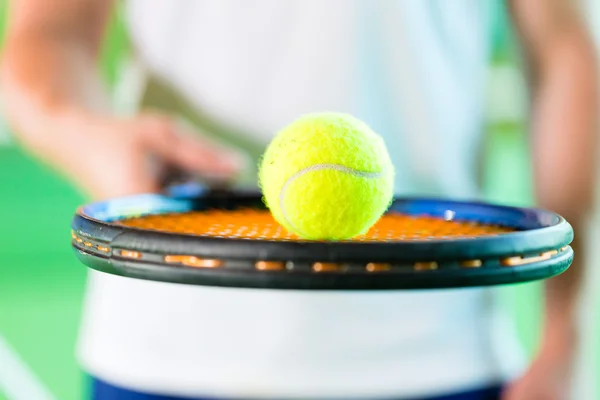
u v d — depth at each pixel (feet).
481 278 1.84
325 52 3.30
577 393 3.21
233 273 1.82
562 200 3.21
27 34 3.38
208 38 3.37
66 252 11.05
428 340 3.27
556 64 3.31
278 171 2.08
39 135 3.11
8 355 7.43
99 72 3.46
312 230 2.09
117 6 3.89
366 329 3.22
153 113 3.46
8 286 9.39
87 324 3.58
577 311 3.21
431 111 3.37
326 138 2.07
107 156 2.87
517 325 7.75
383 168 2.10
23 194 14.52
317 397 3.21
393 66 3.34
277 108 3.34
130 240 1.87
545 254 1.91
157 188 2.77
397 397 3.24
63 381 6.94
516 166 15.38
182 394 3.23
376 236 2.18
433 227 2.33
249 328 3.20
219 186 2.78
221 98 3.37
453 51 3.45
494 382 3.38
